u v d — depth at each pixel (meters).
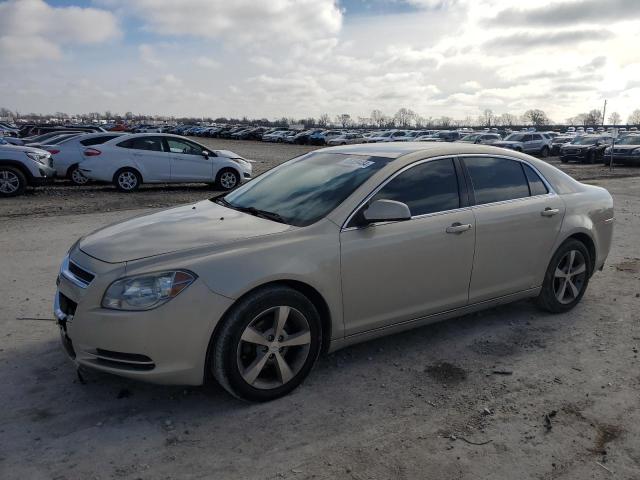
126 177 14.56
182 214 4.14
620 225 9.70
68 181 17.23
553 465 2.91
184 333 3.17
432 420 3.33
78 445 3.03
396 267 3.90
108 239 3.62
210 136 71.06
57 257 7.02
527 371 3.98
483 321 4.93
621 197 13.91
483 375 3.92
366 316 3.86
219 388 3.68
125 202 12.55
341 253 3.64
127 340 3.12
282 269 3.39
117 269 3.21
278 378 3.54
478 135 38.03
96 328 3.16
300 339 3.56
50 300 5.33
